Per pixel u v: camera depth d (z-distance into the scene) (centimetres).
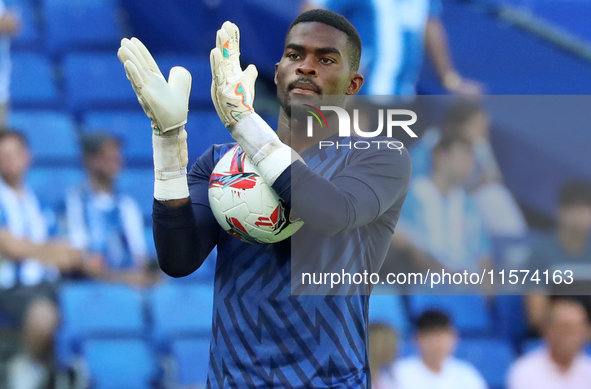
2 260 1642
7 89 2403
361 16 2086
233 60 644
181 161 655
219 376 671
